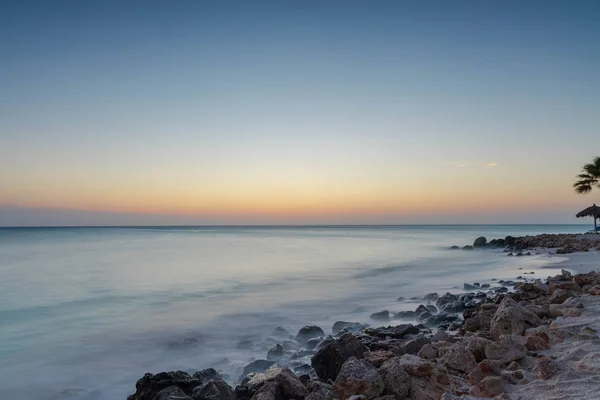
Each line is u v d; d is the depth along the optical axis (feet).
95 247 200.95
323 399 22.34
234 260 135.33
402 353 32.32
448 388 23.03
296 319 54.90
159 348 43.70
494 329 33.01
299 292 74.69
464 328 40.04
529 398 20.34
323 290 76.59
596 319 33.22
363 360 24.07
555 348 27.71
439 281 86.17
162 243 240.53
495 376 22.77
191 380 28.35
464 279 88.33
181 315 57.93
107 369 38.01
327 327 50.60
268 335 47.55
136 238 314.76
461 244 229.86
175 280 90.27
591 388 20.30
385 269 108.99
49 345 45.11
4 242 245.65
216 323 53.21
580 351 25.75
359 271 105.09
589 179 203.92
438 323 48.14
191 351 42.45
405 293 72.43
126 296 72.13
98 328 51.75
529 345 28.09
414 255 154.51
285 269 109.91
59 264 121.39
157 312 60.03
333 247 206.28
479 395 21.53
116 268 112.06
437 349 31.04
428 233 453.99
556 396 19.99
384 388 22.44
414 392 22.22
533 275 85.92
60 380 35.63
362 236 367.04
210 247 204.54
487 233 438.81
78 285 83.56
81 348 43.98
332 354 29.94
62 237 328.70
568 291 46.55
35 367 38.60
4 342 46.37
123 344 45.11
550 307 39.55
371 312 58.13
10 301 68.39
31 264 121.29
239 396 26.66
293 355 38.93
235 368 37.19
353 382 21.89
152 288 80.02
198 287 80.89
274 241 271.28
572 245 138.72
